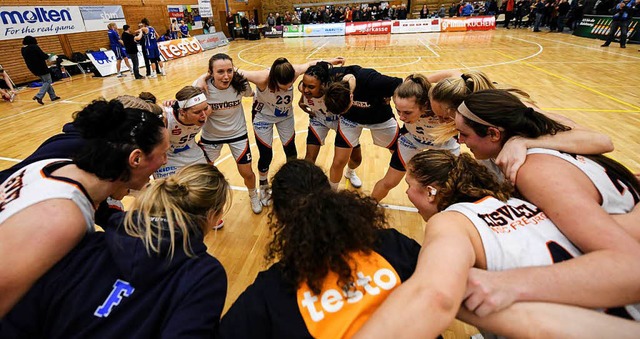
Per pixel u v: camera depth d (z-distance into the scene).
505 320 0.70
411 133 2.40
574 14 14.10
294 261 0.78
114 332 0.83
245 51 13.87
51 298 0.89
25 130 5.35
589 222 0.77
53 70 9.20
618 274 0.68
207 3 16.92
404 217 2.85
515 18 17.44
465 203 0.95
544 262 0.79
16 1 8.59
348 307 0.76
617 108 5.22
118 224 0.98
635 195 0.96
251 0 21.03
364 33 17.58
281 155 4.21
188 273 0.90
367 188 3.33
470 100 1.16
